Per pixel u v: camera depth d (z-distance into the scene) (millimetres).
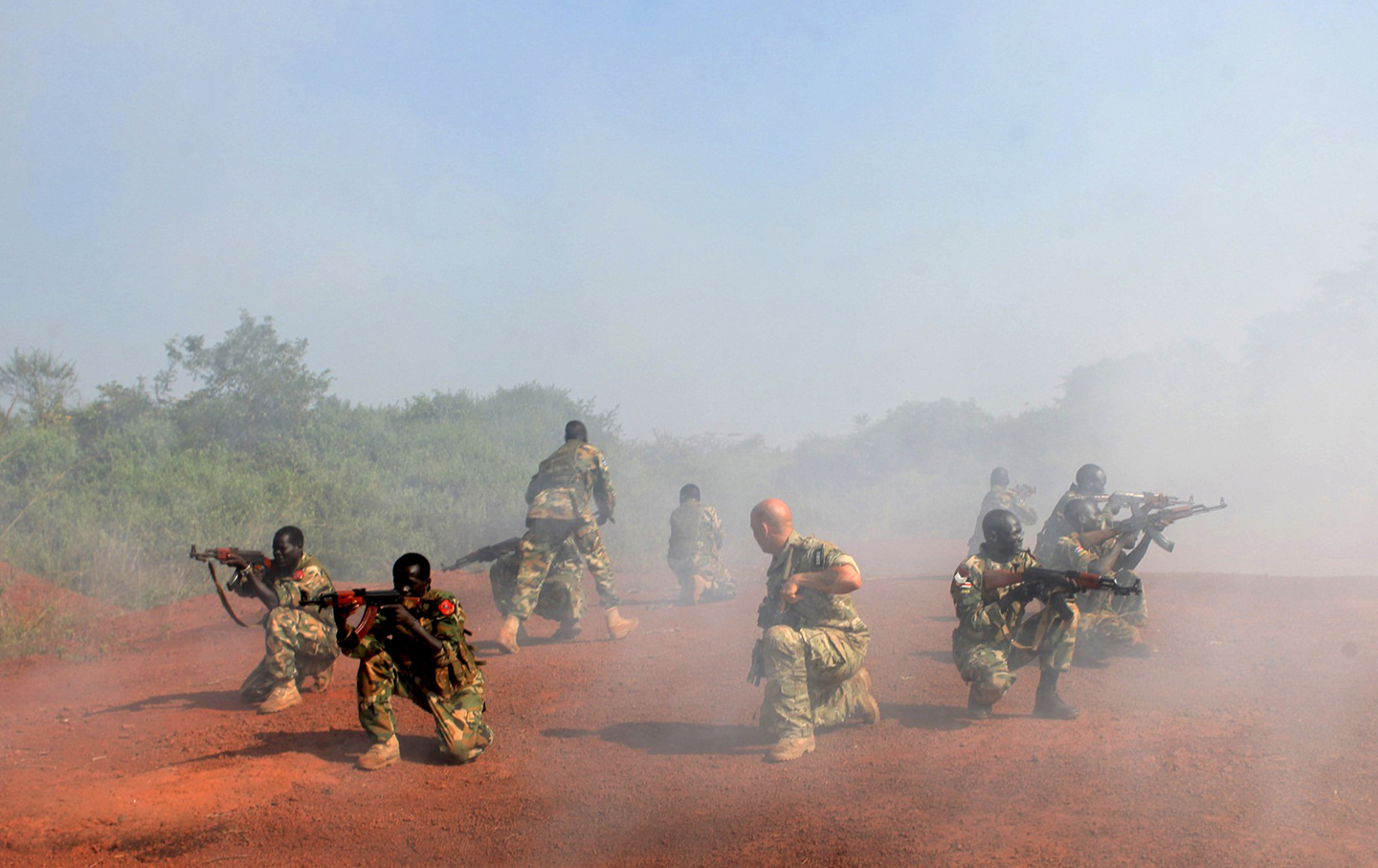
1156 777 4848
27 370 20906
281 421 24031
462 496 19000
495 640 9297
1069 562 7367
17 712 7676
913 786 4977
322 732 6703
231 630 10977
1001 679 5980
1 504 15023
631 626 9859
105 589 12492
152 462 18453
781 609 5953
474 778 5629
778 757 5535
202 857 4668
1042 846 4098
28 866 4598
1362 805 4289
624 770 5578
